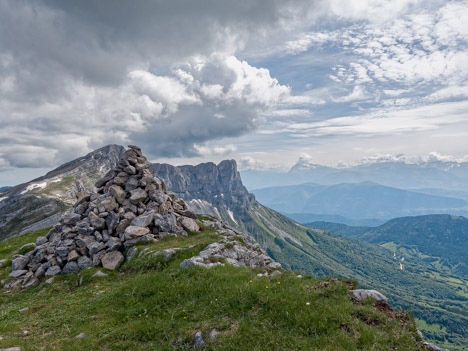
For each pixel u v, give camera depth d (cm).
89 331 1333
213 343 1077
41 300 2036
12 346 1255
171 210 3453
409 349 1023
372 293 1398
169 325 1248
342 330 1101
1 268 2870
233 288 1487
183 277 1736
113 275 2333
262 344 1045
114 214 2948
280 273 2022
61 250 2583
